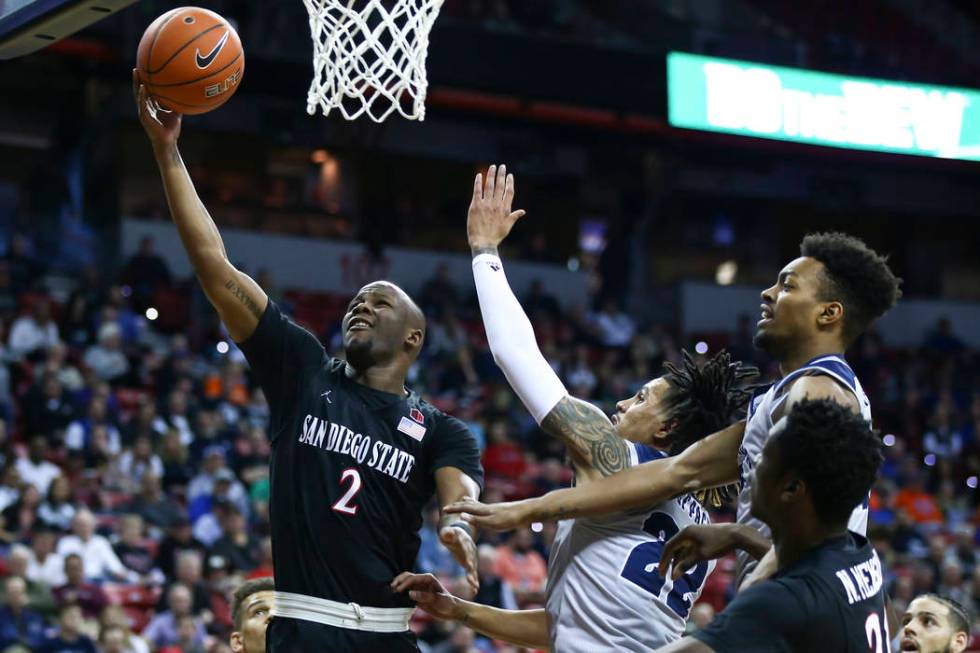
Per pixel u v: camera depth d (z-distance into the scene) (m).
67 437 11.77
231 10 15.75
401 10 4.00
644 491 3.19
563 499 3.20
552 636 3.45
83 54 15.98
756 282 21.89
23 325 13.97
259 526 10.98
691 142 19.08
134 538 10.19
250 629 3.99
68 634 8.46
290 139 18.73
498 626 3.63
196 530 10.80
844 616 2.42
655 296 21.23
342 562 3.38
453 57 16.80
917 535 13.11
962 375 19.81
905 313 21.81
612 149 21.02
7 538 9.65
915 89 17.34
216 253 3.42
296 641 3.33
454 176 20.66
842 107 17.03
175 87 3.36
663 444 3.54
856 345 19.20
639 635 3.29
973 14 18.52
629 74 17.59
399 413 3.53
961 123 17.52
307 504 3.41
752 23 18.12
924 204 22.25
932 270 22.50
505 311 3.44
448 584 10.12
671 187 21.44
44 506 10.17
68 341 14.48
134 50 15.95
